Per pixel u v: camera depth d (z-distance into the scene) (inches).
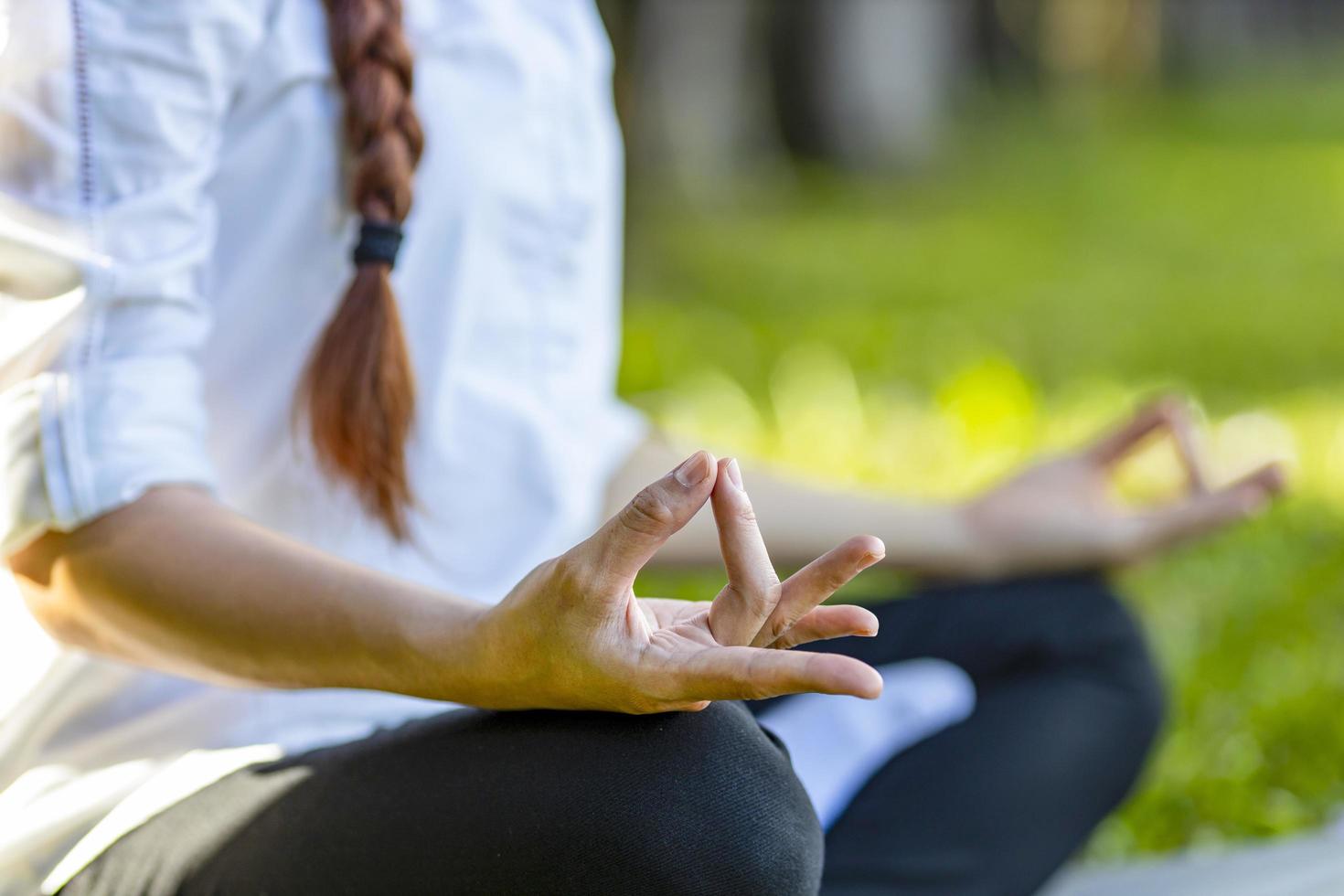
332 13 81.1
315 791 73.5
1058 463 118.3
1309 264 544.4
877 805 103.0
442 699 69.2
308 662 70.1
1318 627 199.2
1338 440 289.0
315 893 71.4
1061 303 464.4
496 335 90.3
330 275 84.2
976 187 796.0
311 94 81.4
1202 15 1549.0
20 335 72.4
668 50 679.7
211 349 84.1
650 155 657.0
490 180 87.5
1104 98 1307.8
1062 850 106.2
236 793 76.1
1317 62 1536.7
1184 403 118.3
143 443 73.6
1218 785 149.1
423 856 69.8
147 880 74.7
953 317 432.8
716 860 67.2
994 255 573.6
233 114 81.0
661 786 67.7
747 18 792.3
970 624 112.7
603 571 62.4
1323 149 913.5
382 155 80.0
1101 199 740.0
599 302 99.5
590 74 95.4
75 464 71.9
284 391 85.2
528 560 92.5
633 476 110.0
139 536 72.4
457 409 88.4
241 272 83.4
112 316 74.2
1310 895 120.4
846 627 65.1
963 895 101.0
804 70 821.9
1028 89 1306.6
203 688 83.7
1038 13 1360.7
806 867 69.3
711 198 686.5
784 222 663.8
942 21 970.7
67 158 73.3
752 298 468.8
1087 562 115.3
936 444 287.3
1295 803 149.6
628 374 344.2
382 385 80.4
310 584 70.1
